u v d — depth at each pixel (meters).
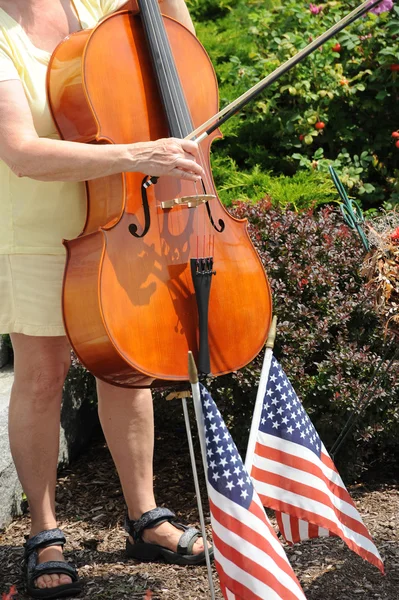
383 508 3.48
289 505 2.62
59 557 2.91
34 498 2.94
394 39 5.64
